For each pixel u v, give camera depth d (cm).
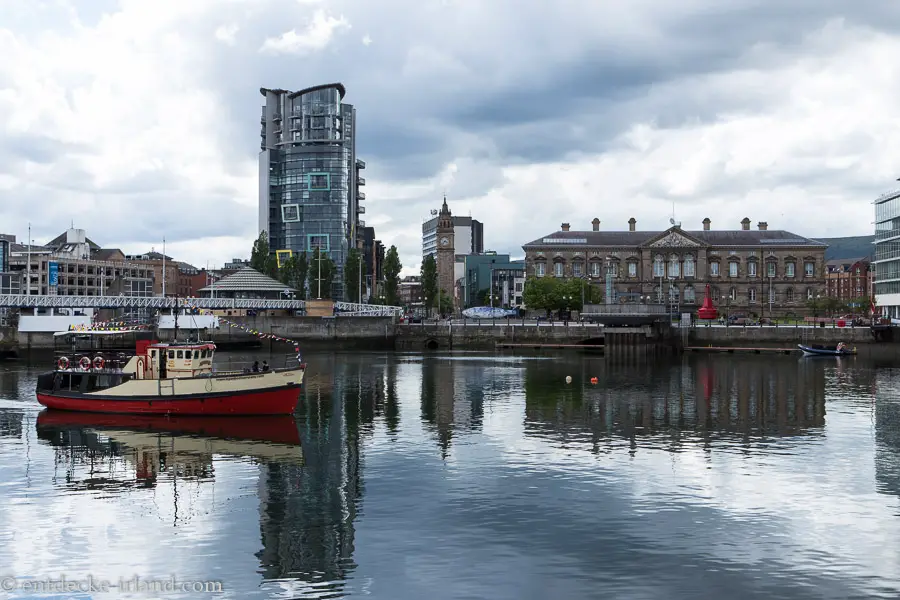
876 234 18238
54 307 14362
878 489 3891
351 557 2989
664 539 3167
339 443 5069
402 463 4478
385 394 7538
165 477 4209
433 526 3334
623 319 13988
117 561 2969
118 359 7056
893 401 7062
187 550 3077
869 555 3005
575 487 3925
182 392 6166
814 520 3406
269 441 5156
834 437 5231
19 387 8294
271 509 3597
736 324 18150
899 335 13588
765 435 5306
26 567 2912
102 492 3912
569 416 6134
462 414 6238
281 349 14600
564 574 2822
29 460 4647
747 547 3083
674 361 11994
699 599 2625
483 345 15512
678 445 4956
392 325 15450
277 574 2834
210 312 15388
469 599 2622
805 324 17850
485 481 4053
